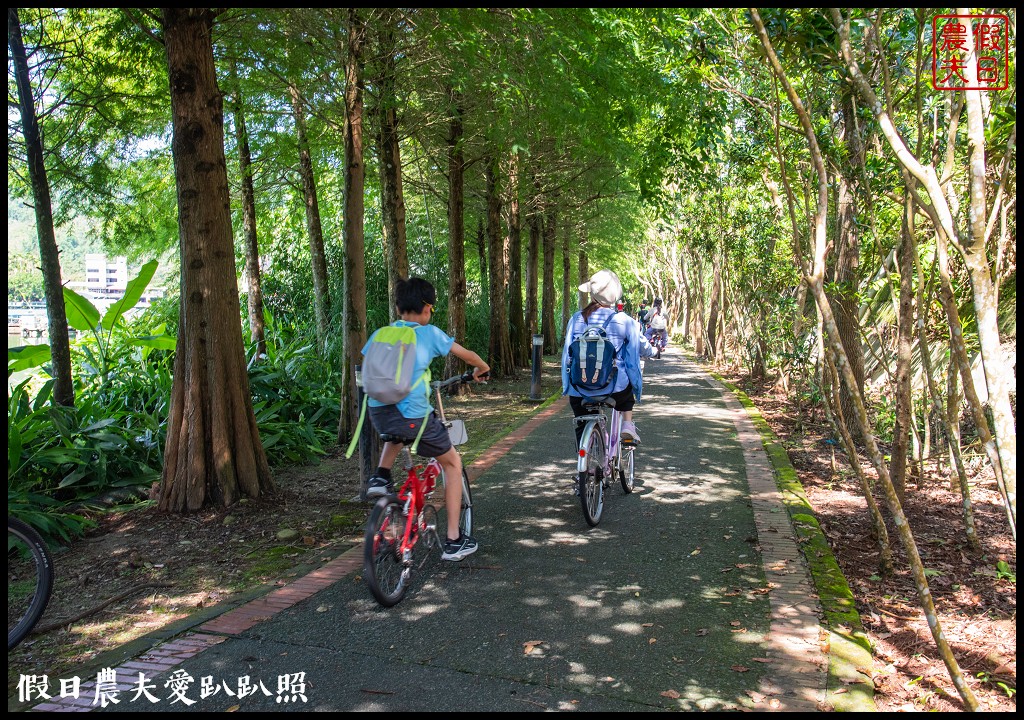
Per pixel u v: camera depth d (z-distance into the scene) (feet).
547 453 28.27
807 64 15.31
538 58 24.88
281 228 57.82
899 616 13.74
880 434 28.55
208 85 20.65
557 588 14.70
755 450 28.53
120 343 31.99
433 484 15.61
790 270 38.40
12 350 25.77
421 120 39.29
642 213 85.15
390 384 13.52
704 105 26.32
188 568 16.55
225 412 21.03
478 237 70.44
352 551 17.11
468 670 11.41
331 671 11.41
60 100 26.81
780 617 13.23
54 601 14.76
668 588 14.65
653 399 44.29
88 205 31.12
